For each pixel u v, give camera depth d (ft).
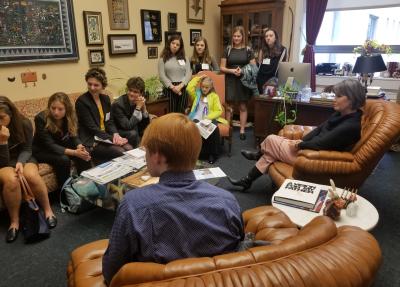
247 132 15.39
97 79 9.55
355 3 14.85
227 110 13.23
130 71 13.94
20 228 7.49
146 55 14.52
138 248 2.81
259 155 9.77
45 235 7.27
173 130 2.89
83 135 9.77
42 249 6.93
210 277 2.21
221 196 3.04
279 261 2.30
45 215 7.84
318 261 2.29
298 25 15.99
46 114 8.48
